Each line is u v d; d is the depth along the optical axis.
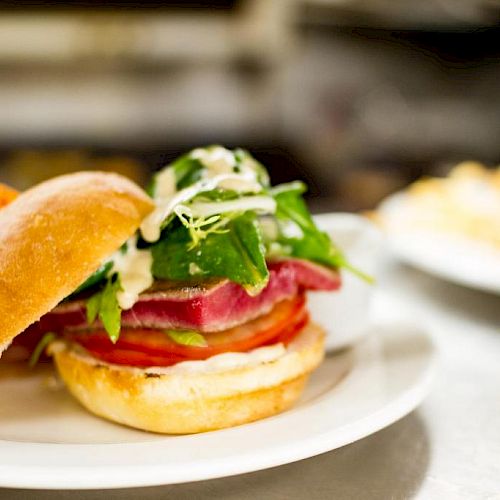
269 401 0.31
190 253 0.31
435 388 0.36
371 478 0.29
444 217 0.53
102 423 0.32
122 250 0.32
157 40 1.01
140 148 1.19
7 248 0.30
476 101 1.41
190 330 0.30
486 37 1.34
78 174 0.32
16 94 1.09
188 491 0.28
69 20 0.94
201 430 0.30
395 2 0.97
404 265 0.55
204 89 1.20
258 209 0.31
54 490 0.28
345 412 0.30
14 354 0.36
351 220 0.40
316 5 1.04
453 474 0.29
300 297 0.34
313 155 1.27
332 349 0.37
